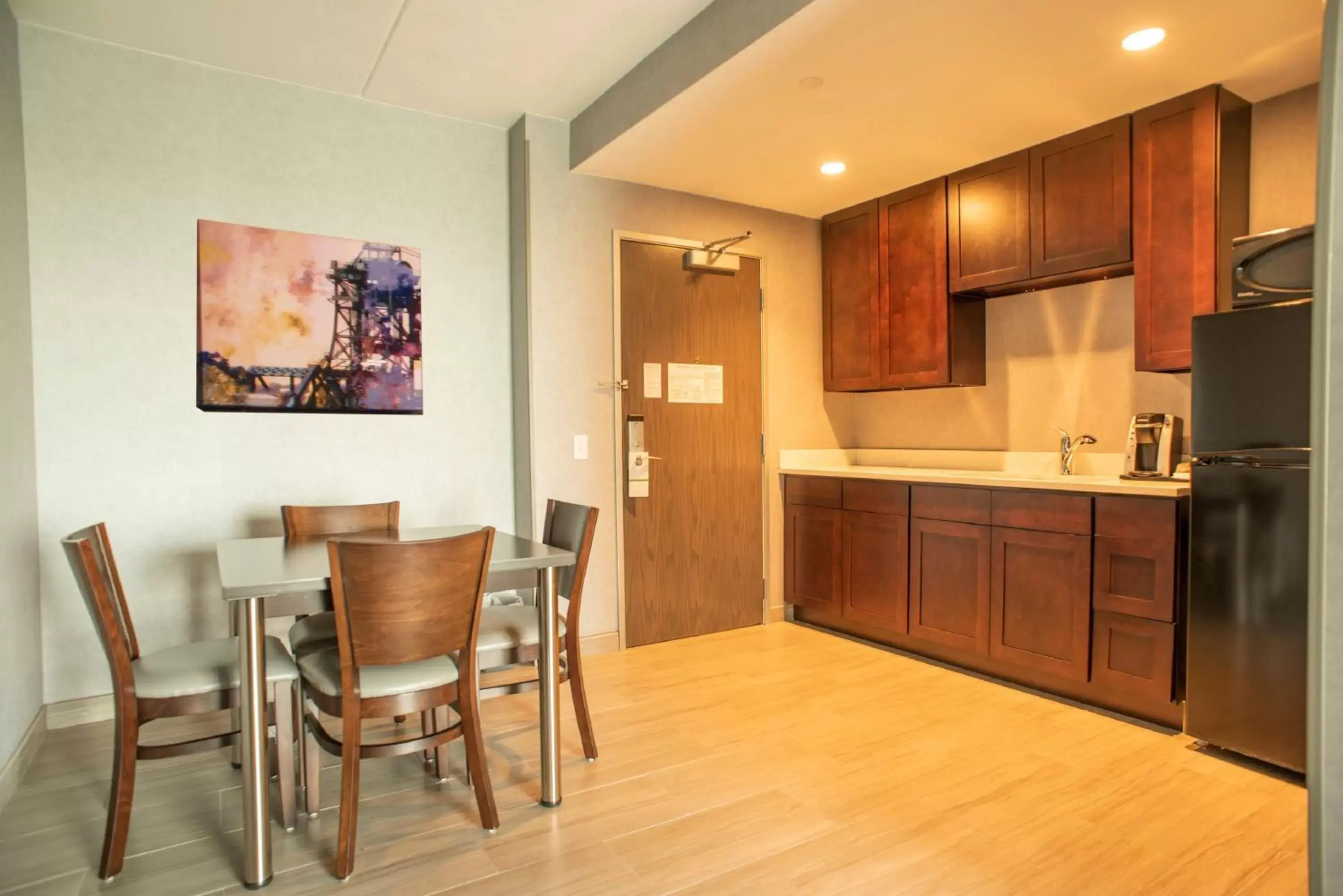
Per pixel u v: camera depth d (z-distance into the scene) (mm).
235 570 1953
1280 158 2850
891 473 3787
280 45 2854
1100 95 2848
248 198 3072
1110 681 2828
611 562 3783
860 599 3869
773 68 2625
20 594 2441
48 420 2719
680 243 3973
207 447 3000
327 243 3232
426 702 1941
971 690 3170
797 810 2146
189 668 1939
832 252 4422
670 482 3967
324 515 2807
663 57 2904
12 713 2314
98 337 2799
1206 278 2756
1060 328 3613
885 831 2027
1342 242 741
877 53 2529
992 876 1814
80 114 2764
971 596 3312
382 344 3355
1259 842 1964
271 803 2197
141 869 1855
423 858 1906
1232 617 2420
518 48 2918
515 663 2316
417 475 3451
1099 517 2844
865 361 4215
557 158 3615
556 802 2170
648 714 2904
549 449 3596
